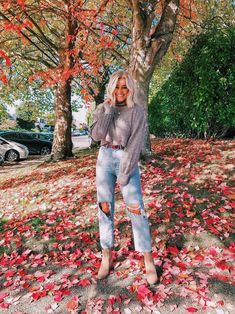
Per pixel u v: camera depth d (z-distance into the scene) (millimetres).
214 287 3037
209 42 8766
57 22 12797
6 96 17938
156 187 5570
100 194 3264
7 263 4070
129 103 3086
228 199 4738
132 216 3193
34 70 13625
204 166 6289
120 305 2926
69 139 12680
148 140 7082
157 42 6742
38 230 4895
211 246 3768
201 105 8891
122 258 3748
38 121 60469
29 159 19906
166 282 3154
